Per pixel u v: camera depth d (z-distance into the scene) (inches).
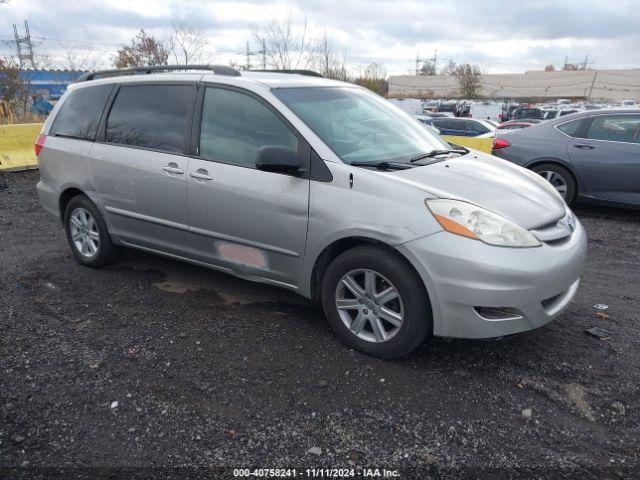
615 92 2982.3
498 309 120.9
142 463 99.3
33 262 205.3
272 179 142.4
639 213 293.9
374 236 126.0
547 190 153.1
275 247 144.9
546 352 137.9
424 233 120.4
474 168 150.4
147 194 169.8
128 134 177.2
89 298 171.2
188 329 149.8
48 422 110.3
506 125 781.3
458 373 128.0
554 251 124.6
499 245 118.5
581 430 108.4
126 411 113.8
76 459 100.3
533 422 110.7
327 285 137.8
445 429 108.6
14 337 144.5
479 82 2586.1
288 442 104.8
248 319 156.2
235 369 129.4
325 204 133.3
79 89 200.1
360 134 151.3
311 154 137.6
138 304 166.6
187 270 195.9
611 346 141.2
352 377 126.1
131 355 135.6
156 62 973.2
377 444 104.4
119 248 196.9
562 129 293.4
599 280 190.4
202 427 109.0
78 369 129.2
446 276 118.6
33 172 406.0
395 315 128.1
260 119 148.9
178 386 122.4
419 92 3169.3
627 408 115.1
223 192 150.6
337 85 172.6
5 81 715.4
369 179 129.4
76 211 198.4
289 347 139.7
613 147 274.4
